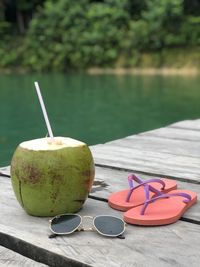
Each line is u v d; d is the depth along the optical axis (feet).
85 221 2.27
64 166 2.21
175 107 11.48
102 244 2.07
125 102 12.45
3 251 2.14
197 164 3.51
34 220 2.32
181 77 19.95
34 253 2.08
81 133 8.46
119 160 3.64
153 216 2.26
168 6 23.12
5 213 2.45
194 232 2.20
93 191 2.82
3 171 3.32
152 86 16.28
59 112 11.00
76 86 16.62
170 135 4.66
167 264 1.91
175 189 2.69
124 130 8.68
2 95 14.44
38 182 2.21
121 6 24.72
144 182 2.43
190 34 23.17
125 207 2.42
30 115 10.66
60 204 2.27
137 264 1.91
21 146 2.27
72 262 1.96
